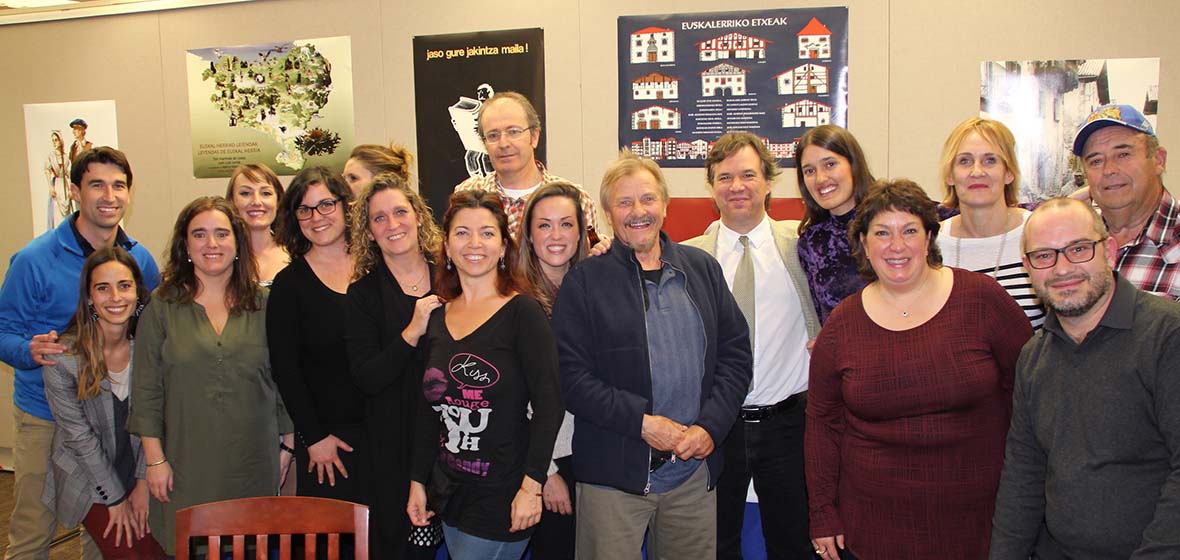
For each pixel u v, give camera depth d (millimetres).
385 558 2199
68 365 2443
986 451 1778
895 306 1845
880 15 3475
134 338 2428
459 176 3959
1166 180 3338
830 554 1984
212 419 2307
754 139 2408
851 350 1862
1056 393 1594
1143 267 2107
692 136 3670
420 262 2307
